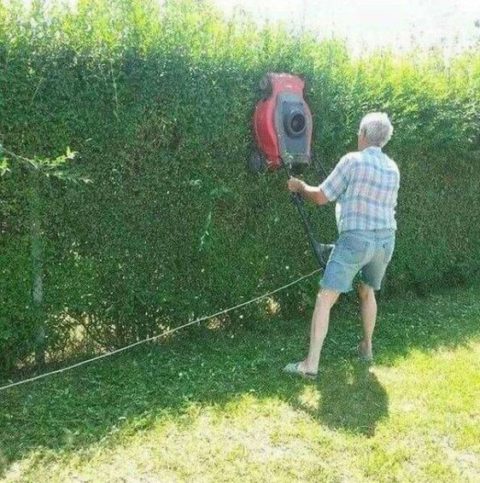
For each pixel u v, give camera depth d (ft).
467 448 11.90
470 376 14.98
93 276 14.97
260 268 17.74
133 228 15.31
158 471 10.83
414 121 20.04
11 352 14.42
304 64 16.96
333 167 18.53
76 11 13.85
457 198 23.00
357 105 18.34
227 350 16.30
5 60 12.83
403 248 21.56
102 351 15.88
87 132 14.12
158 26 14.65
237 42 16.01
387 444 11.89
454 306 21.36
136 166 15.12
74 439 11.69
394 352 16.53
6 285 13.96
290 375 14.82
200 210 16.21
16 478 10.51
